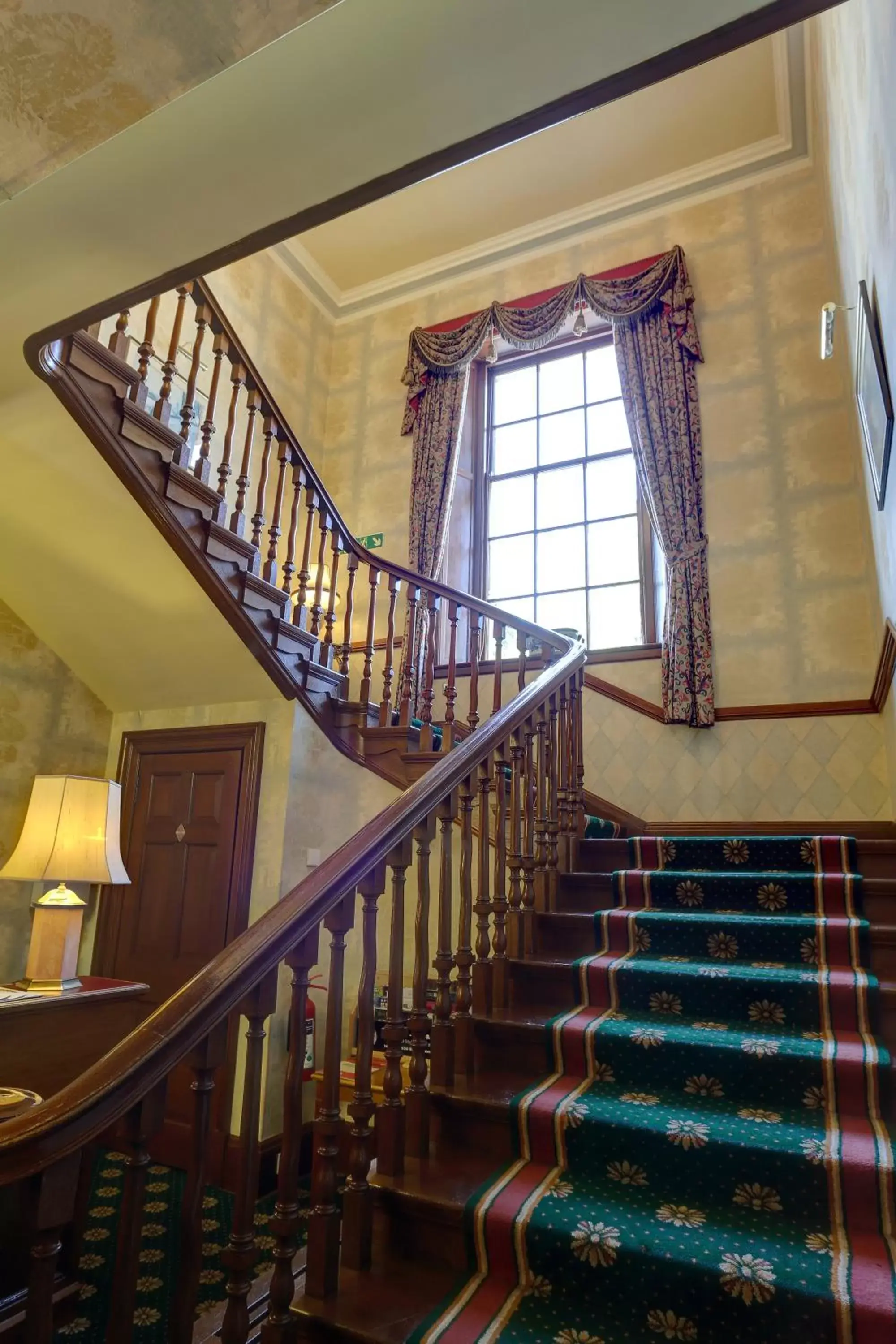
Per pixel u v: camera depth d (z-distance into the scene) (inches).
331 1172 69.4
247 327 242.4
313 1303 65.5
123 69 58.6
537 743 129.3
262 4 53.2
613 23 57.7
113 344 127.3
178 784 170.2
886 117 88.5
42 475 130.9
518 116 65.0
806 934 103.4
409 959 155.0
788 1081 82.0
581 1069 90.6
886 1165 68.2
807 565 195.3
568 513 240.4
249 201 73.3
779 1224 68.7
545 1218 69.0
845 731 181.8
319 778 162.4
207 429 140.4
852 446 184.4
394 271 271.4
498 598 243.4
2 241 78.5
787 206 221.5
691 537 204.7
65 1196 48.8
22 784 163.9
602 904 125.0
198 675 163.5
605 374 246.1
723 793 189.0
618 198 239.5
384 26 58.1
